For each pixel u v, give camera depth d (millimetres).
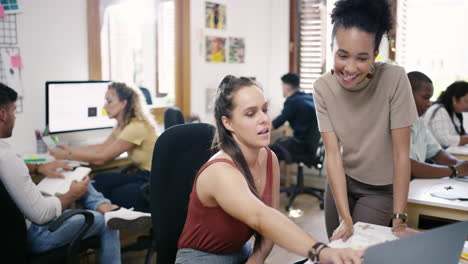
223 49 4293
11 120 1975
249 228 1307
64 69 3035
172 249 1539
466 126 3867
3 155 1800
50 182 2213
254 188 1250
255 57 4703
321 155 3879
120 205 2574
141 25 3607
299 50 4797
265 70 4863
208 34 4121
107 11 3299
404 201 1500
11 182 1812
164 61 3834
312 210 3928
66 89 2869
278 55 4848
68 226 2020
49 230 1812
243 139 1246
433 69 4152
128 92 2674
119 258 2275
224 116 1257
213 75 4227
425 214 1696
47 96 2779
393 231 1376
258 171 1381
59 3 2971
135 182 2686
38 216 1899
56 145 2689
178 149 1545
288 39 4773
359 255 929
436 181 1973
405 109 1498
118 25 3396
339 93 1577
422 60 4184
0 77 2689
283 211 3893
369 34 1303
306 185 4758
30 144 2867
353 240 1305
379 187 1647
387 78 1507
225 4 4262
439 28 4086
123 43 3463
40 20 2875
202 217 1289
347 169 1688
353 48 1315
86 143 3057
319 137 3863
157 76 3803
